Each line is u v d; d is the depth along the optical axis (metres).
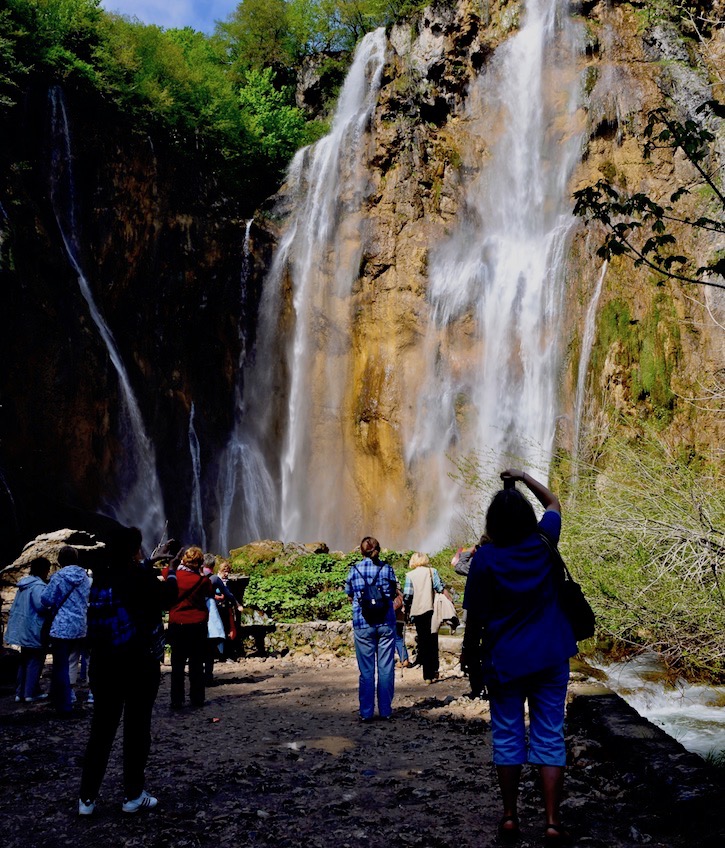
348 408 30.05
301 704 8.47
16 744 6.32
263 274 31.42
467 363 28.06
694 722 8.51
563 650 3.80
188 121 29.41
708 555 9.05
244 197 33.72
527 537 3.94
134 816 4.43
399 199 30.20
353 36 40.75
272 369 31.17
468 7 30.12
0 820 4.39
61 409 23.69
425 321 29.23
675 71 24.47
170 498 27.61
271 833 4.14
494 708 3.89
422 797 4.78
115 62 26.62
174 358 28.52
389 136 30.44
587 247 25.38
